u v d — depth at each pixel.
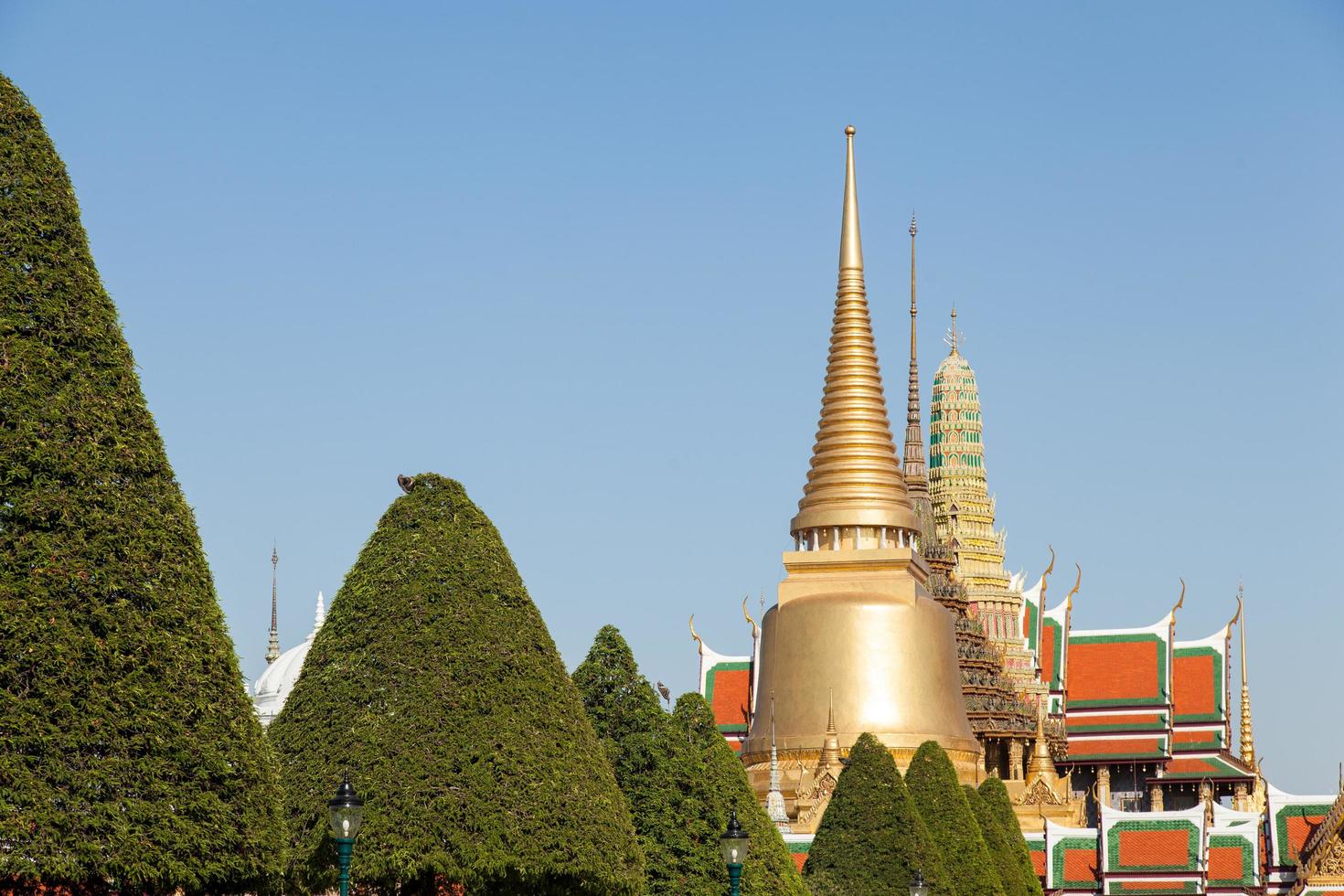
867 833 107.94
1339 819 139.25
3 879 55.19
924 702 160.25
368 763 71.19
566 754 73.25
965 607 184.62
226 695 60.94
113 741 57.66
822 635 161.50
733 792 90.75
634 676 87.44
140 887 58.50
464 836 70.19
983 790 134.38
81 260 60.47
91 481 58.69
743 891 86.19
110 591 58.50
